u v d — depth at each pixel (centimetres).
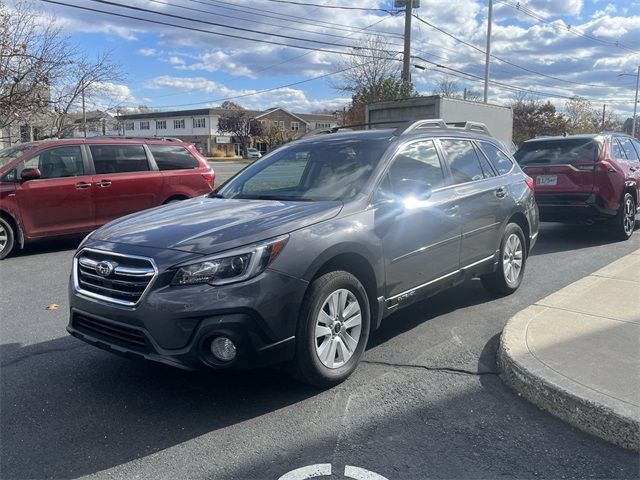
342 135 536
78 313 393
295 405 376
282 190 482
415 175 494
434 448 321
